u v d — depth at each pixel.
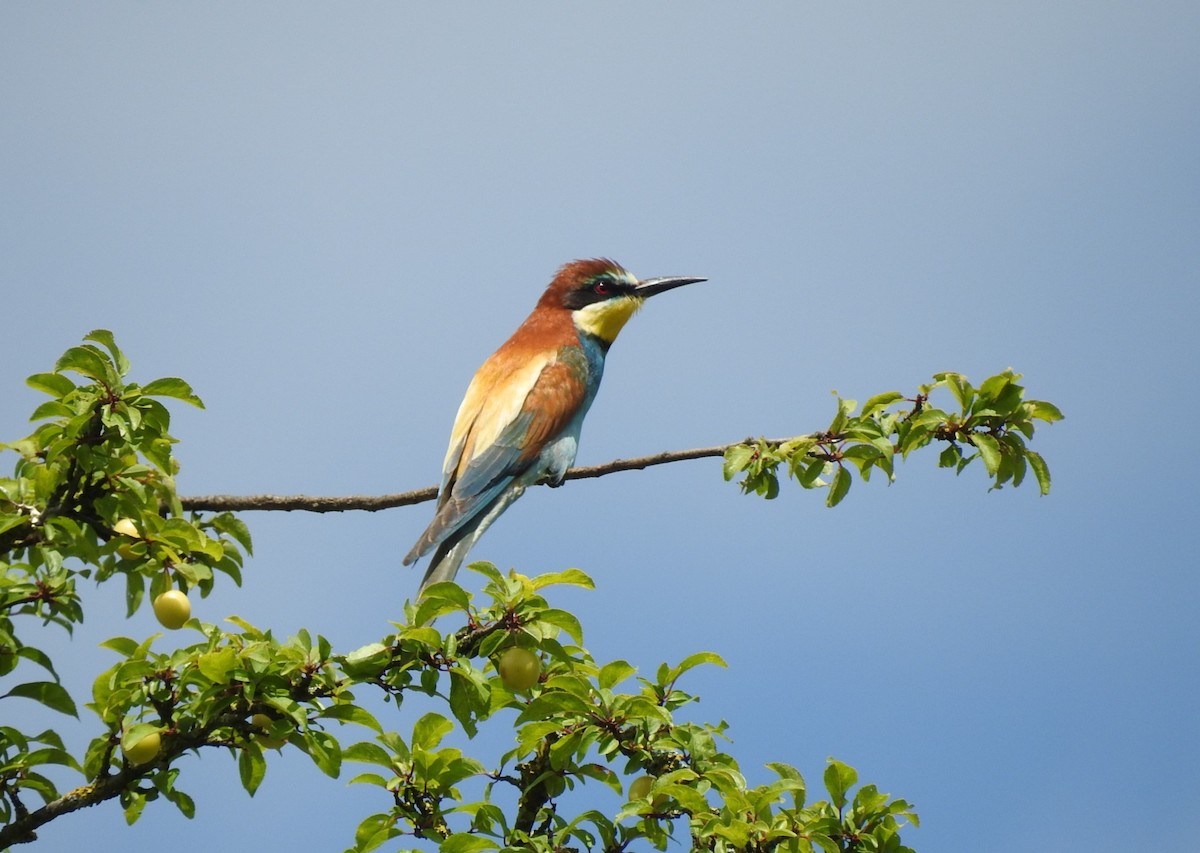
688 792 9.39
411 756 9.81
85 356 9.25
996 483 12.55
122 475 9.45
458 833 9.43
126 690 9.12
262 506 11.95
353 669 9.11
